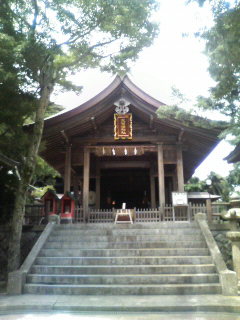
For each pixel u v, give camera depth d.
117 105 13.72
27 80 9.81
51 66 9.75
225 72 7.29
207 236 9.26
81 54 10.23
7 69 8.66
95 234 10.18
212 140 13.35
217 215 11.56
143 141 14.35
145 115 13.88
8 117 9.36
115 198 20.67
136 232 10.11
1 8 8.77
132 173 19.50
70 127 13.44
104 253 8.92
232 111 8.66
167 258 8.41
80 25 9.44
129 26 9.55
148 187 20.05
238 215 8.62
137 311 6.18
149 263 8.40
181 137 14.04
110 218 13.27
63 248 9.41
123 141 14.45
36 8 9.05
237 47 6.04
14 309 6.40
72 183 20.16
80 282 7.78
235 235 7.84
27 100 9.53
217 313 6.05
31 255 8.71
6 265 10.86
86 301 6.66
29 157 9.56
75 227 10.73
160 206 13.12
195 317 5.75
